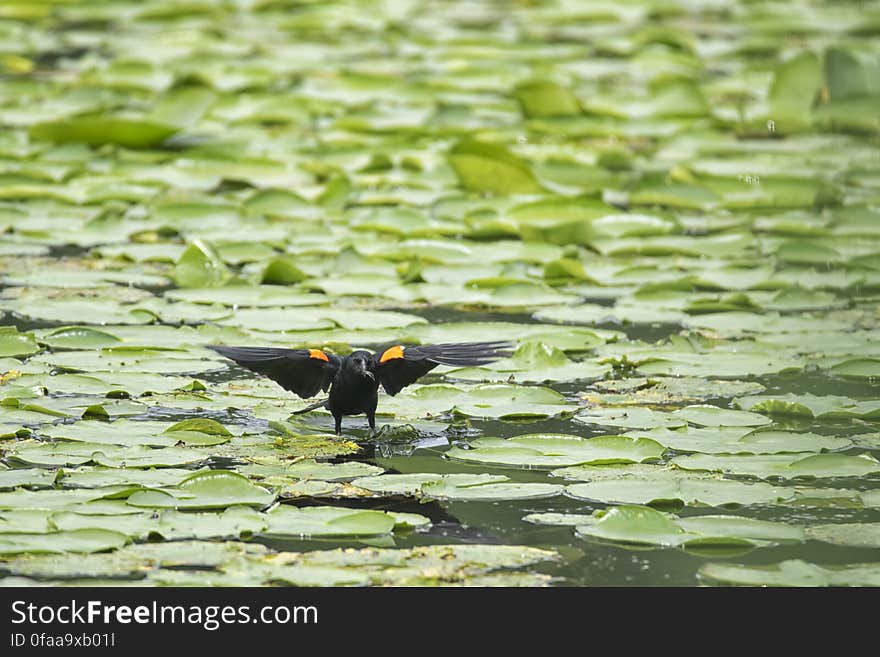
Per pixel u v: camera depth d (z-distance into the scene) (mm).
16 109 21906
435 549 8469
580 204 17266
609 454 10188
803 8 32438
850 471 9789
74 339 12562
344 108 22969
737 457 10156
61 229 16406
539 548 8633
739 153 21141
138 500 9023
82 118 20031
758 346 13023
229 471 9336
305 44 27859
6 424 10555
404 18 31484
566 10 32281
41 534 8391
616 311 14117
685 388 11852
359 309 13945
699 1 33781
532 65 25703
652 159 20531
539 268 15805
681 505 9344
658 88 23328
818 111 22797
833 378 12156
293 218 17344
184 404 11211
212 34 27844
